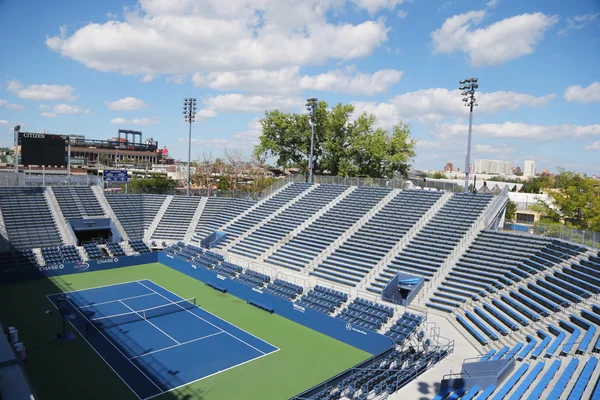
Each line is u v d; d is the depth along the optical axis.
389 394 20.64
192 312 35.56
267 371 25.81
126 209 60.66
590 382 17.77
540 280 30.56
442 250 39.19
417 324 29.66
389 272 38.66
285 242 49.16
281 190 63.59
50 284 41.84
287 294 36.81
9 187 56.44
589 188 64.75
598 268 28.73
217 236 54.72
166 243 56.03
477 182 96.19
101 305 36.41
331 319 31.66
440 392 20.20
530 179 135.75
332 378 22.22
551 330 24.72
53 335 29.77
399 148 78.00
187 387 23.56
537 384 18.81
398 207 49.25
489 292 32.28
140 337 30.11
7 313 33.66
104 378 24.11
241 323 33.62
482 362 21.14
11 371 20.06
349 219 50.12
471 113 43.31
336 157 81.31
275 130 83.88
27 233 50.84
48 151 59.81
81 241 56.88
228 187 104.56
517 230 43.12
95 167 122.94
